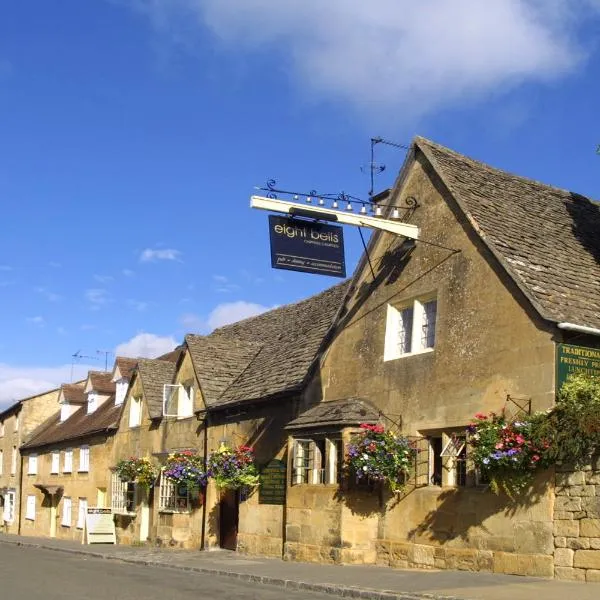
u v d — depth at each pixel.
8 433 46.19
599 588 11.10
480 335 14.23
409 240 16.30
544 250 15.12
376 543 15.81
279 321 26.78
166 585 13.65
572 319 13.03
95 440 32.50
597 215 18.22
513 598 10.37
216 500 22.44
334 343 18.08
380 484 15.94
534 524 12.60
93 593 12.41
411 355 15.73
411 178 16.86
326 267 15.66
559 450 12.10
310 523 16.95
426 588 11.65
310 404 18.41
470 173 16.95
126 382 32.34
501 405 13.55
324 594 12.22
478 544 13.56
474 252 14.76
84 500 33.16
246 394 21.41
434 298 15.71
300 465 17.61
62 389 41.62
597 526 11.70
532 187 18.12
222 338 25.72
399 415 15.71
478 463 13.12
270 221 15.28
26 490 41.72
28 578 14.99
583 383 12.34
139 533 26.86
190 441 24.03
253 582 14.20
